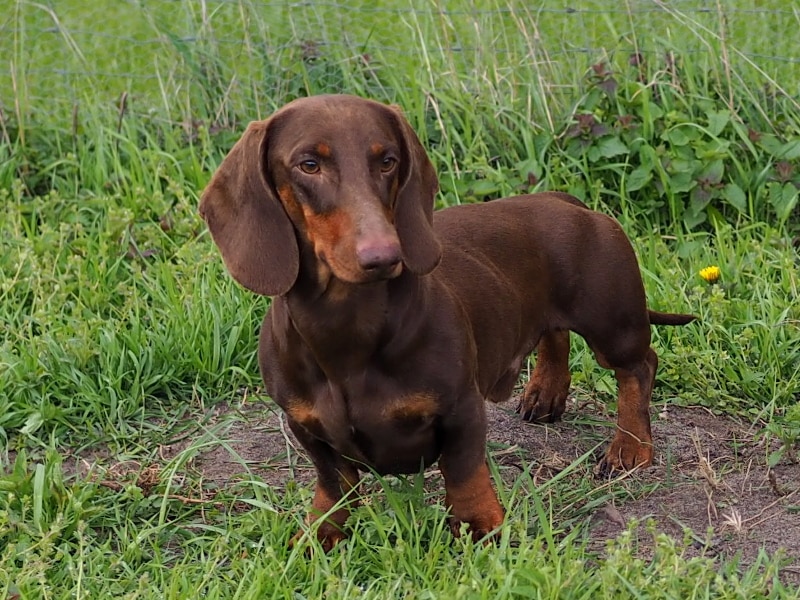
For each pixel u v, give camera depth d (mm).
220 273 6809
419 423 4422
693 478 5211
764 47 8227
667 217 7492
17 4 8484
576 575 4047
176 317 6383
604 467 5367
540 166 7578
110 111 8273
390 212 4199
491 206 5359
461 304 4594
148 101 8469
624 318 5359
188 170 7832
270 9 8633
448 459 4551
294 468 5465
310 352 4379
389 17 8820
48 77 8719
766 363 6047
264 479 5387
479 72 8062
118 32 9273
